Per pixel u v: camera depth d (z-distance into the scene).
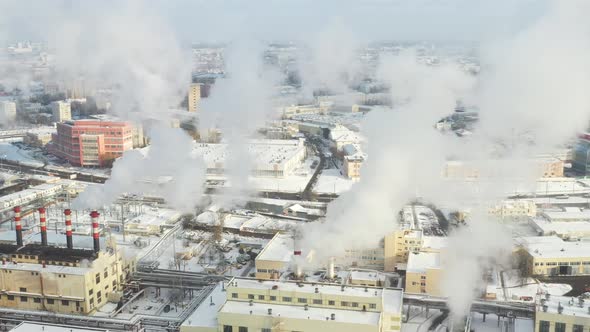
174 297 179.00
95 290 167.88
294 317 138.38
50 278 164.88
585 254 196.00
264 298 147.00
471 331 153.50
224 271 197.00
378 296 142.62
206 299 159.38
